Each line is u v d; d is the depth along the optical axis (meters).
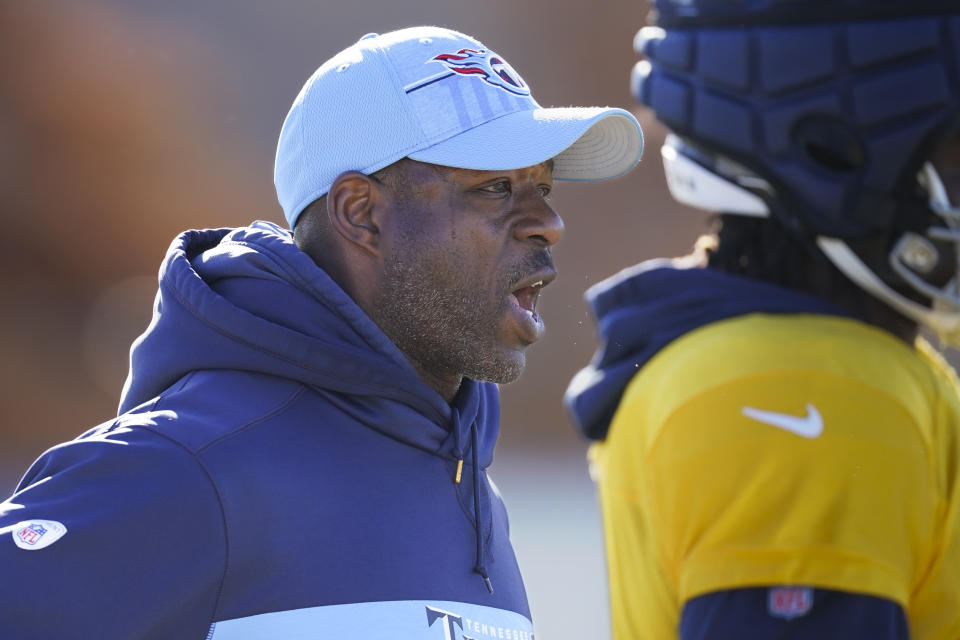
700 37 7.80
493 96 5.61
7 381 44.50
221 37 51.81
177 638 4.75
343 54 5.84
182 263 5.55
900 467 6.50
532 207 5.66
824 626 6.21
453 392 5.91
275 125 51.56
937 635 6.59
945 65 7.31
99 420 44.47
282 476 4.98
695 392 6.93
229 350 5.30
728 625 6.35
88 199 49.38
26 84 49.81
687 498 6.75
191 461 4.82
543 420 41.50
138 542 4.65
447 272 5.52
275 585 4.88
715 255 8.10
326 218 5.68
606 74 53.25
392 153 5.49
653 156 48.38
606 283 8.59
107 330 47.31
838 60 7.36
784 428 6.58
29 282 47.88
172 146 50.56
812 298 7.56
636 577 7.24
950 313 7.74
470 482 5.74
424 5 53.12
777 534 6.39
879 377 6.79
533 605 21.19
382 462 5.34
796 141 7.52
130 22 51.34
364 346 5.39
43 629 4.47
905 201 7.39
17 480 35.00
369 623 4.97
